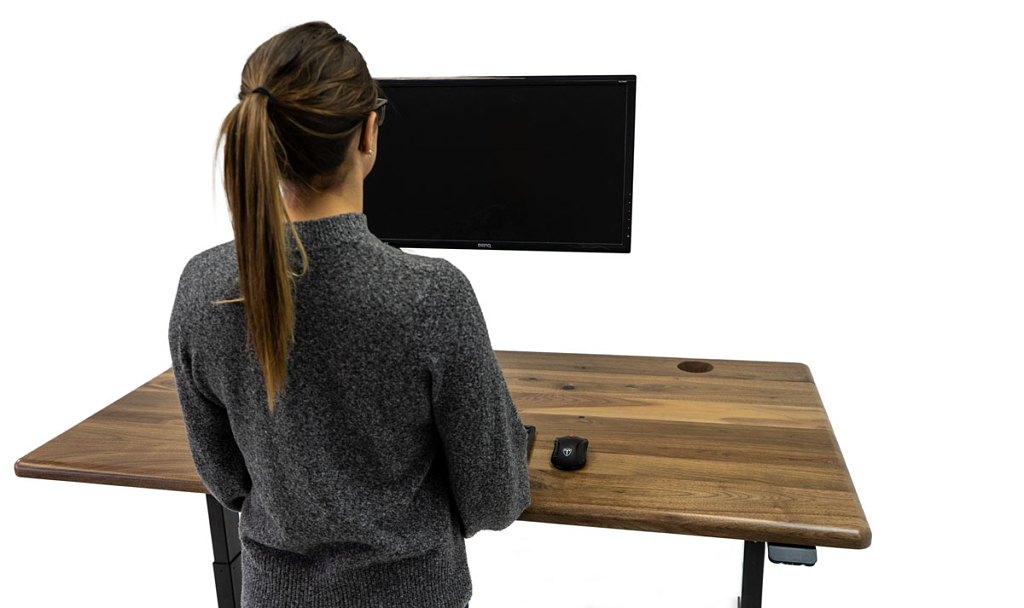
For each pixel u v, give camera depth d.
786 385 1.97
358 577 1.10
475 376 0.98
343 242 0.94
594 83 1.75
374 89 0.99
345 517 1.03
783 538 1.36
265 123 0.86
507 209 1.87
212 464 1.14
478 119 1.82
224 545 1.85
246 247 0.87
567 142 1.80
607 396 1.90
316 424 0.99
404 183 1.89
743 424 1.74
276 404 0.98
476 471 1.07
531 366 2.11
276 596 1.12
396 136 1.86
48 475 1.58
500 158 1.83
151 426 1.75
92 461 1.59
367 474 1.03
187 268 1.01
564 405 1.85
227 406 1.04
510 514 1.17
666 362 2.14
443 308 0.95
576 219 1.85
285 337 0.90
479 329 0.99
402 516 1.07
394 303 0.93
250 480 1.18
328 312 0.94
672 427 1.73
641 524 1.40
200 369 1.02
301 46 0.91
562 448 1.54
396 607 1.11
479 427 1.02
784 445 1.64
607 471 1.53
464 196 1.88
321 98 0.91
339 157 0.95
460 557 1.18
